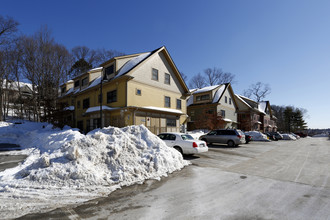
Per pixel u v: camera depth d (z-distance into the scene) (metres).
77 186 4.47
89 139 6.01
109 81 18.17
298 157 10.33
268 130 52.34
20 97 27.95
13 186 4.33
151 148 6.95
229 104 34.81
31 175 4.70
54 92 28.88
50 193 4.10
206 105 30.53
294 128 69.00
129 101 16.89
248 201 3.97
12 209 3.42
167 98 21.34
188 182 5.27
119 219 3.14
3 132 16.39
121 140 6.38
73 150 5.22
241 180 5.55
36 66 27.78
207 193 4.43
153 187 4.79
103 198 4.00
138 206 3.66
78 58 43.81
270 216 3.30
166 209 3.54
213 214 3.36
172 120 21.41
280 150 13.90
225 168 7.22
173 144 9.55
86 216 3.22
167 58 21.62
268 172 6.61
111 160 5.59
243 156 10.48
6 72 26.12
